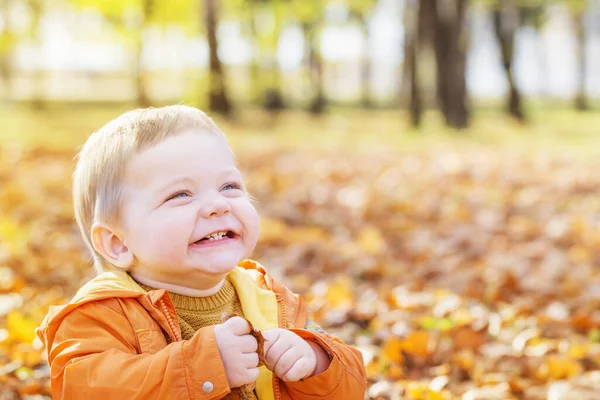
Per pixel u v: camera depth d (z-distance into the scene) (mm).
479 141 17875
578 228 7414
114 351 1700
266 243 6488
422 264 5965
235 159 1974
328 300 4621
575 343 4039
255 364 1673
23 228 6746
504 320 4379
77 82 41219
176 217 1774
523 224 7605
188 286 1861
